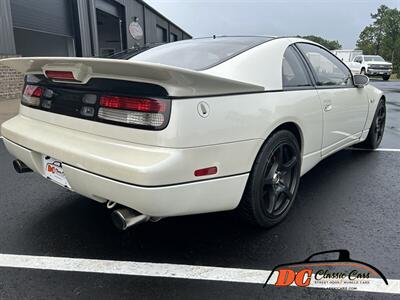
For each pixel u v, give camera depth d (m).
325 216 2.99
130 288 2.13
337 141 3.68
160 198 2.01
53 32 16.05
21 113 2.95
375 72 24.81
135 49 3.29
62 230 2.80
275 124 2.55
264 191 2.70
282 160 2.78
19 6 13.41
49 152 2.41
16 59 2.63
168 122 2.02
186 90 2.06
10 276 2.23
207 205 2.26
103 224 2.89
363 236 2.68
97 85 2.26
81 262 2.38
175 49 2.97
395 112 8.76
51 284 2.16
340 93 3.54
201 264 2.36
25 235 2.72
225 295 2.07
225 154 2.24
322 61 3.50
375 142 4.96
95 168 2.13
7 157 4.81
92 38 18.92
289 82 2.86
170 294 2.08
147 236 2.70
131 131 2.10
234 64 2.53
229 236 2.69
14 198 3.40
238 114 2.29
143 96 2.07
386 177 3.93
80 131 2.35
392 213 3.05
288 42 3.07
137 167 1.98
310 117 2.99
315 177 3.93
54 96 2.53
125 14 23.53
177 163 2.01
